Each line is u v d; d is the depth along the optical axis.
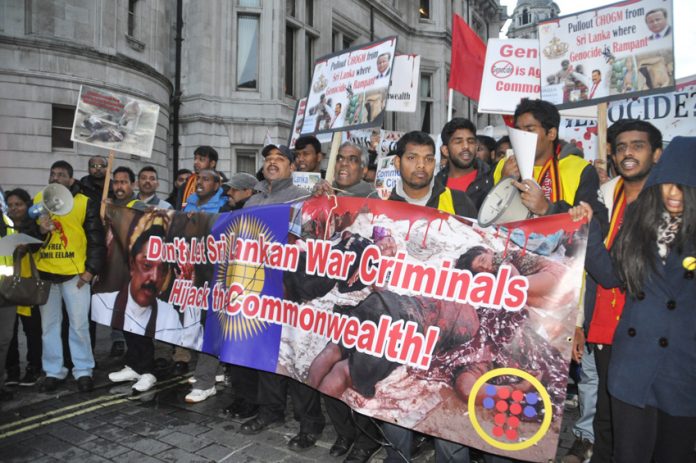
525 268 2.41
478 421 2.43
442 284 2.60
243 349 3.44
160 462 3.16
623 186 2.79
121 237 4.44
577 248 2.32
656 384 2.00
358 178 3.47
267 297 3.37
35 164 10.64
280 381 3.58
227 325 3.53
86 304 4.44
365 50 3.90
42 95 10.67
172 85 13.68
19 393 4.36
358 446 3.10
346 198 3.03
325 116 4.13
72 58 10.95
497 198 2.49
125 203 4.60
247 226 3.57
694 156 1.98
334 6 17.45
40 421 3.79
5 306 3.69
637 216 2.09
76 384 4.58
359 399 2.78
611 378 2.13
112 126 4.44
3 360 4.02
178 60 13.98
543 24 3.68
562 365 2.29
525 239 2.42
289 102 15.27
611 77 3.41
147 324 4.27
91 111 4.35
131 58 11.87
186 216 4.15
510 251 2.45
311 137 4.39
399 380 2.65
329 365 2.96
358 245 2.93
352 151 3.42
